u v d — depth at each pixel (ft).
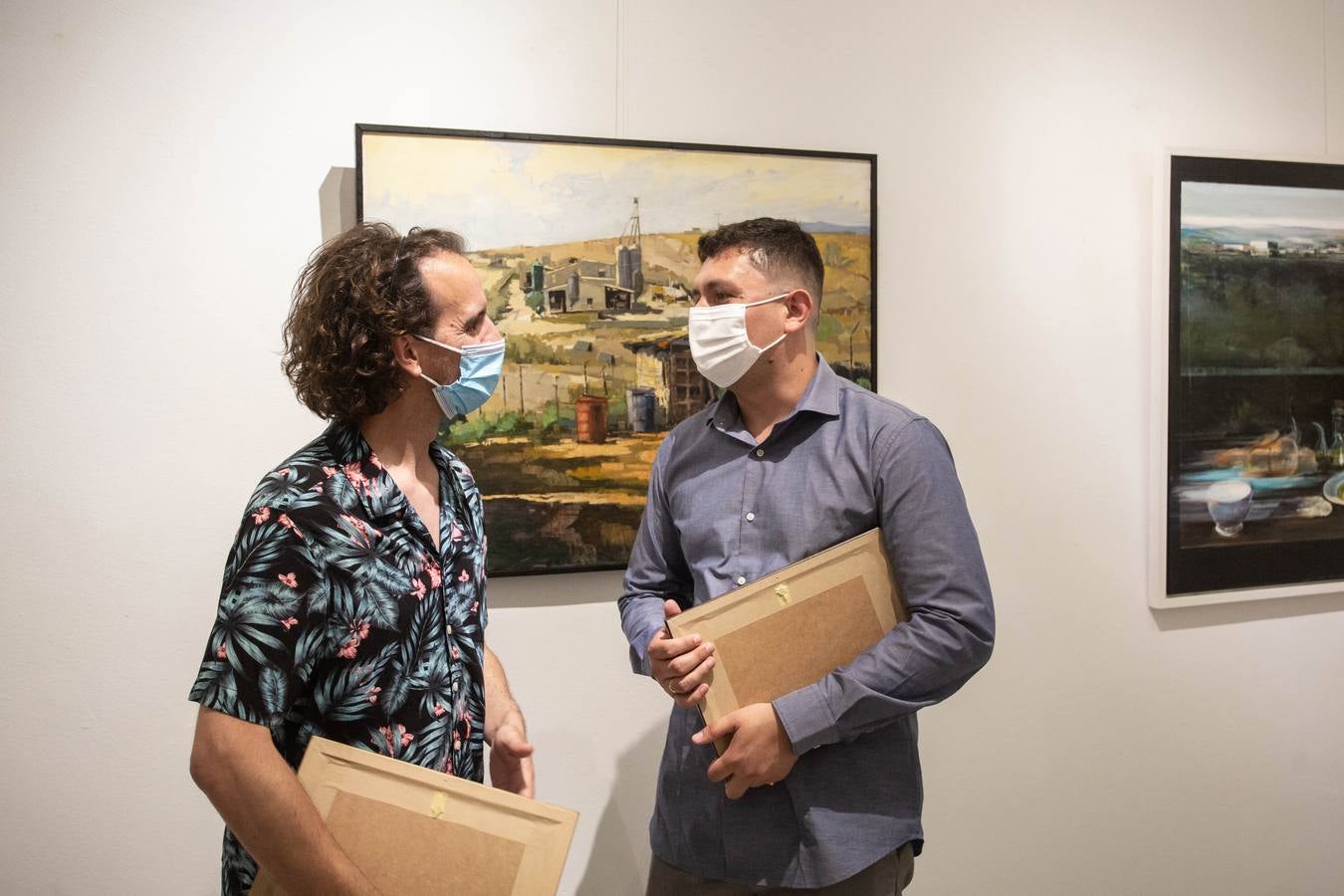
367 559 3.83
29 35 5.81
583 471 6.61
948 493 4.75
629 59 6.82
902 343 7.43
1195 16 8.16
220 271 6.14
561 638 6.77
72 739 5.98
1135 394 8.05
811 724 4.52
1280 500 8.24
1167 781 8.21
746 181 6.90
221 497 6.18
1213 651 8.32
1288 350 8.22
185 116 6.06
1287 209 8.19
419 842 3.74
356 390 4.01
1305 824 8.62
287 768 3.55
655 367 6.73
